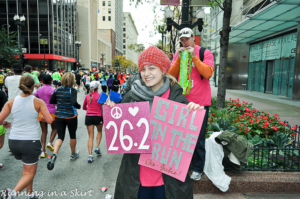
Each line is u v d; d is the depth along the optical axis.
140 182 1.75
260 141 4.10
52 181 3.66
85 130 6.95
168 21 8.98
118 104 1.77
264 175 3.19
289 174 3.22
